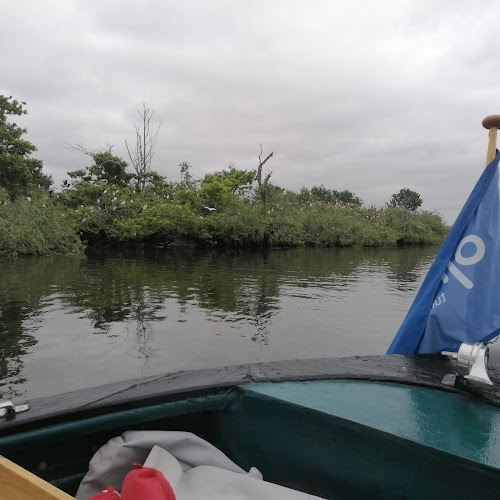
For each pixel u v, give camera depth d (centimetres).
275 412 165
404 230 3881
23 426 142
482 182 232
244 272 1453
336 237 3173
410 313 248
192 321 748
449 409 162
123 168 2902
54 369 518
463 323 227
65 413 148
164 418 170
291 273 1466
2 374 500
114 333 665
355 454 156
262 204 2967
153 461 148
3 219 1761
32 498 108
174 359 561
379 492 154
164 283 1152
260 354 590
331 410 157
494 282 223
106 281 1161
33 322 719
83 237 2255
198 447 163
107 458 151
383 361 205
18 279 1167
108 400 156
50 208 2025
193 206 2697
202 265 1641
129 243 2381
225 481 151
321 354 600
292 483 167
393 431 147
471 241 229
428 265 1945
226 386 171
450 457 139
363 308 892
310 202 3866
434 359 210
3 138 2094
